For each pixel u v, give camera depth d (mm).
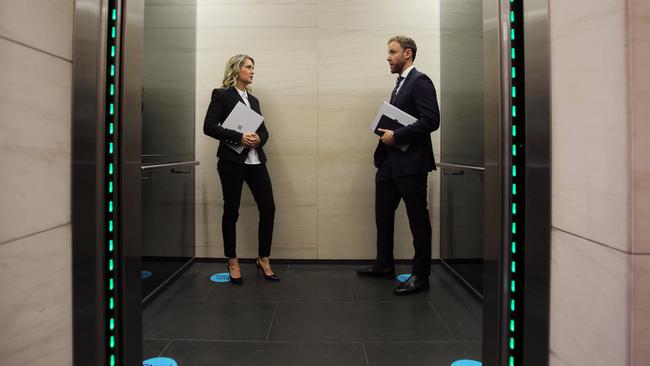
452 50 3236
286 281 3156
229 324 2363
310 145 3590
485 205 1361
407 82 2951
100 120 1252
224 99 3084
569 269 1061
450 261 3320
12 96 1003
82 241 1216
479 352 2037
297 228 3617
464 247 2982
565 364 1079
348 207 3611
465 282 2951
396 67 3037
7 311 1004
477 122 2686
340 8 3551
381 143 3107
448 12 3336
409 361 1955
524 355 1214
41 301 1098
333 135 3588
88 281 1232
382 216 3191
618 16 875
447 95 3379
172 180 3084
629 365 872
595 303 964
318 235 3619
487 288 1356
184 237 3365
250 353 2025
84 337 1227
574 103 1028
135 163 1370
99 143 1250
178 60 3172
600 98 936
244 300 2752
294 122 3580
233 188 3053
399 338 2193
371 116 3576
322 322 2398
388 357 1993
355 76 3564
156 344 2109
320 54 3561
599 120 940
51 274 1129
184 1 3301
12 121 1005
